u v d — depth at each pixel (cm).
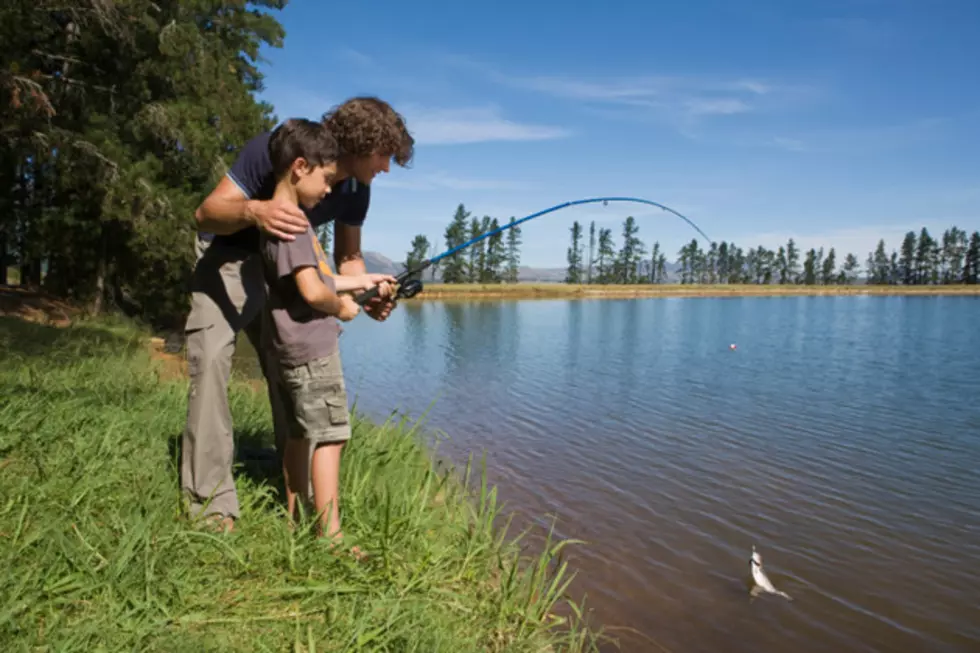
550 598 308
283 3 1844
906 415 1238
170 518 253
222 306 264
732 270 13912
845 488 759
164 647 185
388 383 1514
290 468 281
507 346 2494
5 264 1906
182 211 1428
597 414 1176
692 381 1645
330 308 247
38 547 219
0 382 451
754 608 457
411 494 347
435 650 206
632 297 9338
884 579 521
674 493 715
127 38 1406
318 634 205
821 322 4347
